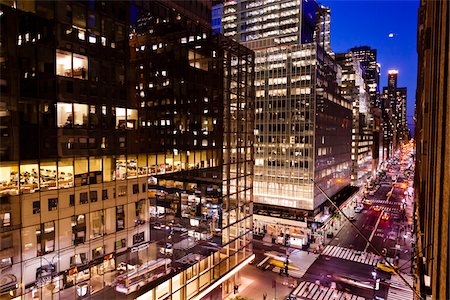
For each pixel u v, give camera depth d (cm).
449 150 1369
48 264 2075
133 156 2703
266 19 9588
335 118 9494
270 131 8144
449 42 1474
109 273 2489
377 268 5741
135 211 2719
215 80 3897
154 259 2914
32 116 1977
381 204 11650
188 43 3409
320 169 8025
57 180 2122
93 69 2347
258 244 7106
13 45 1881
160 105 3003
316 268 5828
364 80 16112
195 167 3516
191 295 3409
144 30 2800
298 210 7681
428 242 2652
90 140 2334
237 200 4406
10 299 1886
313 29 10131
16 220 1908
